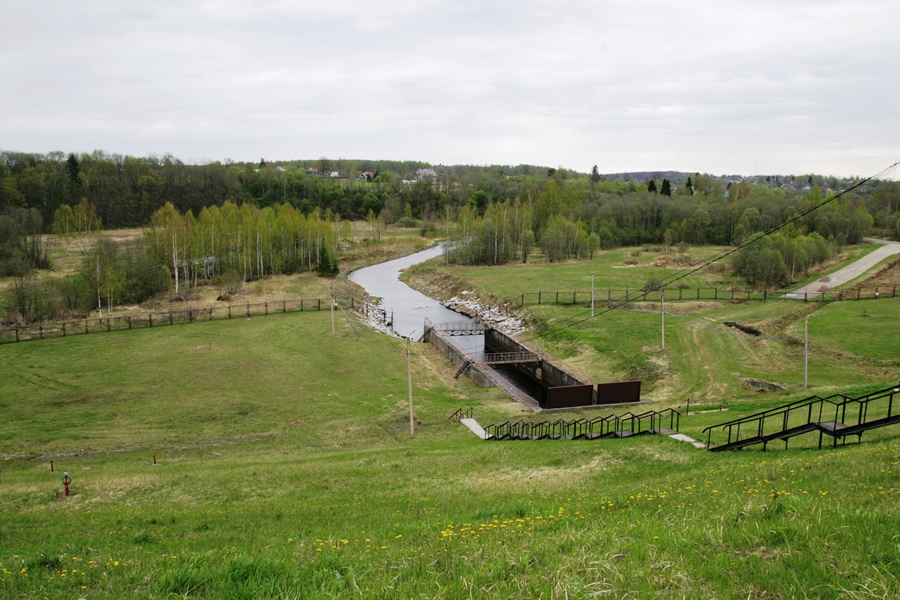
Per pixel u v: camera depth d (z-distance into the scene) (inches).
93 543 633.6
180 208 6013.8
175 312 2812.5
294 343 2338.8
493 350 2726.4
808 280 3405.5
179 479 1076.5
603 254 4985.2
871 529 373.7
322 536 586.6
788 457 800.9
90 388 1791.3
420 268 4562.0
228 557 457.7
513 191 7509.8
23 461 1269.7
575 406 1756.9
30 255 3688.5
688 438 1139.9
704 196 6397.6
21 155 5762.8
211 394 1756.9
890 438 847.7
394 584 363.3
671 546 390.3
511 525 524.4
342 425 1519.4
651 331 2390.5
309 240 4298.7
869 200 6151.6
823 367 1871.3
